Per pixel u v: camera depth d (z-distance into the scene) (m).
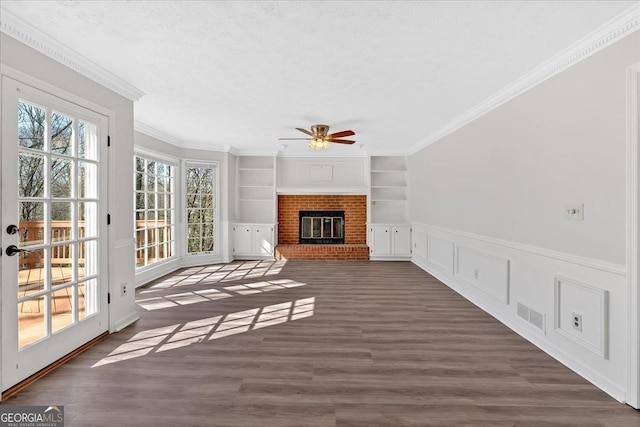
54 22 2.17
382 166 7.57
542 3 1.93
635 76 2.00
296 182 7.69
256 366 2.51
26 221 2.29
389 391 2.19
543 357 2.69
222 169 6.88
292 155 7.55
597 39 2.23
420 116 4.39
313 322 3.45
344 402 2.06
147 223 5.29
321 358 2.65
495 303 3.65
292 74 3.02
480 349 2.83
